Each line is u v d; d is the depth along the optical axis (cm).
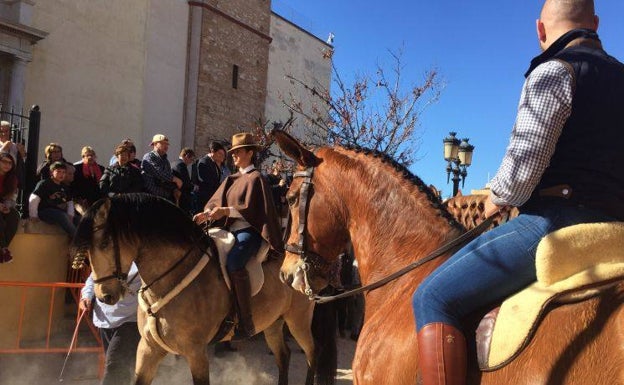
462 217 671
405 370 208
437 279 197
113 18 1727
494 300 192
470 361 185
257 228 491
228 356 793
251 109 2283
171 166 886
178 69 1988
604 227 174
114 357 476
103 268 414
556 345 165
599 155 178
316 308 579
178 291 425
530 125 175
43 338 701
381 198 263
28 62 1466
